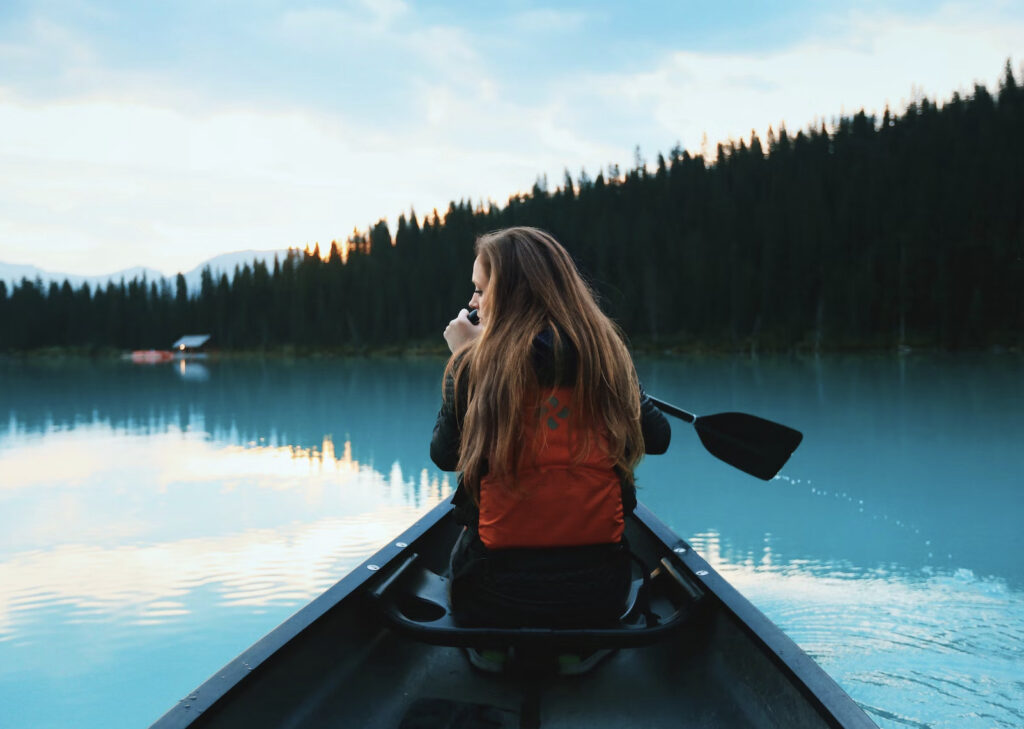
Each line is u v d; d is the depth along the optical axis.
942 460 7.88
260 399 18.80
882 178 59.25
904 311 52.25
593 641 1.33
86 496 6.36
